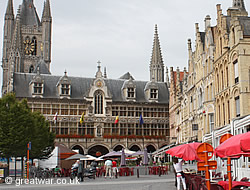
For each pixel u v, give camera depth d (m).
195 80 53.44
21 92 73.56
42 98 73.06
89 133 75.00
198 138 50.00
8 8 126.44
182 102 63.53
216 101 41.03
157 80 101.19
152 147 79.75
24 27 124.38
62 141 72.44
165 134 79.62
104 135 75.19
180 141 65.19
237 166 29.36
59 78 78.31
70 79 75.75
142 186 26.58
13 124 44.41
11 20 126.06
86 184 30.36
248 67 33.50
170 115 77.50
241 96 33.09
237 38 34.06
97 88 76.50
